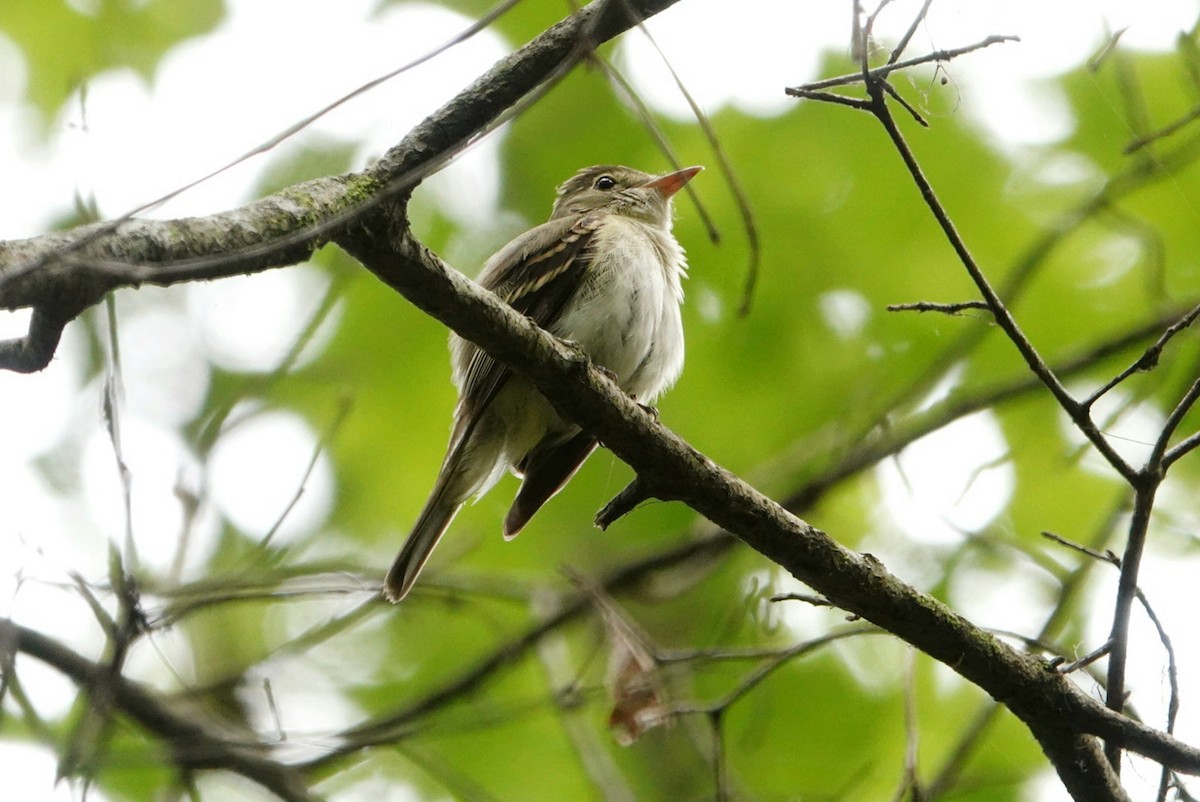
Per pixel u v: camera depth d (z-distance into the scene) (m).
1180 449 6.46
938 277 12.42
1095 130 12.15
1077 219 11.27
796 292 12.63
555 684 10.27
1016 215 12.27
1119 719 6.66
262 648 11.94
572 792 11.58
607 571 11.59
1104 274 12.46
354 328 12.45
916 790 7.71
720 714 8.21
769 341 12.73
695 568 11.61
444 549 12.10
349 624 9.95
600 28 6.18
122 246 4.94
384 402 12.50
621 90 6.26
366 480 12.52
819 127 12.21
